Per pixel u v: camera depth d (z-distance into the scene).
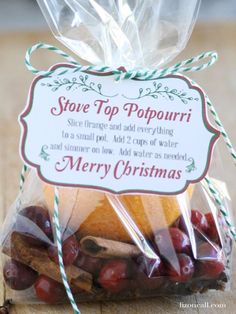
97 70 0.21
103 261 0.21
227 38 0.48
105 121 0.21
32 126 0.21
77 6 0.23
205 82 0.42
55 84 0.21
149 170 0.21
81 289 0.21
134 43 0.23
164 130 0.21
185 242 0.21
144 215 0.21
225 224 0.23
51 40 0.49
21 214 0.22
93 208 0.21
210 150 0.21
